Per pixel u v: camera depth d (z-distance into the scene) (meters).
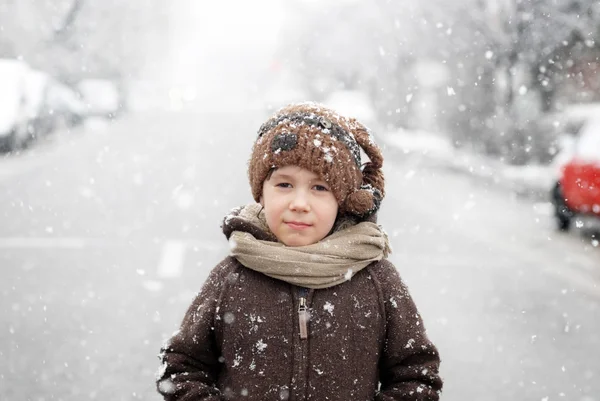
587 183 10.28
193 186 14.27
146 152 21.53
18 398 4.53
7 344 5.46
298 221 2.03
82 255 8.39
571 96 20.50
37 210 11.57
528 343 5.84
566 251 9.51
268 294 2.04
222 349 2.05
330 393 1.98
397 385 2.07
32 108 23.42
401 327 2.07
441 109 27.66
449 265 8.52
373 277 2.09
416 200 14.17
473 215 12.34
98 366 5.08
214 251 8.62
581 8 19.70
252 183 2.13
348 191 2.07
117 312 6.27
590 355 5.57
